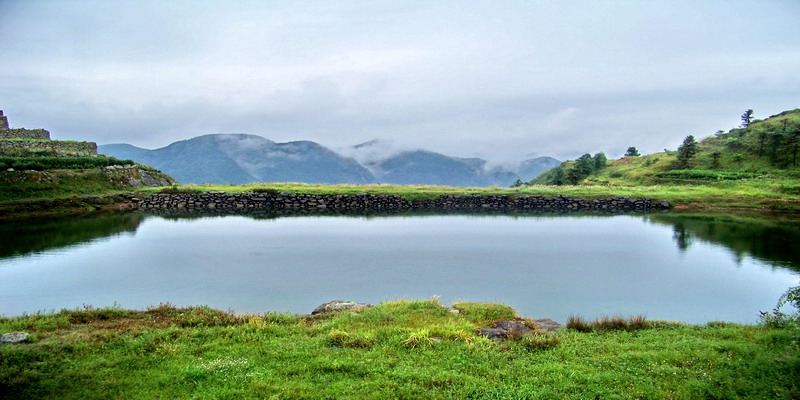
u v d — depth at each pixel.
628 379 9.68
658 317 17.92
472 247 32.62
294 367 10.40
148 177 68.75
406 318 14.48
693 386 9.27
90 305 17.20
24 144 59.88
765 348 10.97
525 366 10.58
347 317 14.46
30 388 9.16
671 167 106.56
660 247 32.84
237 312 18.00
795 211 55.72
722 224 45.03
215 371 10.12
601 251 31.27
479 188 70.94
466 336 12.40
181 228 40.94
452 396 9.09
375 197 60.03
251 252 30.42
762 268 26.22
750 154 102.81
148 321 14.09
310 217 49.91
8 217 43.44
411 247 32.50
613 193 63.62
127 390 9.22
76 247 31.33
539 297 20.62
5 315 16.98
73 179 54.78
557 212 56.50
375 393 9.05
